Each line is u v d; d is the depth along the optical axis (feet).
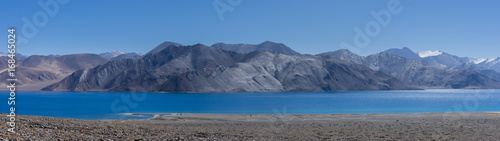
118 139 77.87
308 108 520.42
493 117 240.94
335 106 574.56
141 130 99.76
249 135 115.34
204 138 94.94
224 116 290.35
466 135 129.70
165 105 630.33
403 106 572.92
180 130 116.78
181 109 510.17
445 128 158.51
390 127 165.78
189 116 293.43
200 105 626.64
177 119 258.98
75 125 92.89
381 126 172.35
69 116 358.02
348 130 150.51
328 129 156.04
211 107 562.25
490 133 137.28
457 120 208.95
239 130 141.28
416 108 512.63
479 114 279.49
